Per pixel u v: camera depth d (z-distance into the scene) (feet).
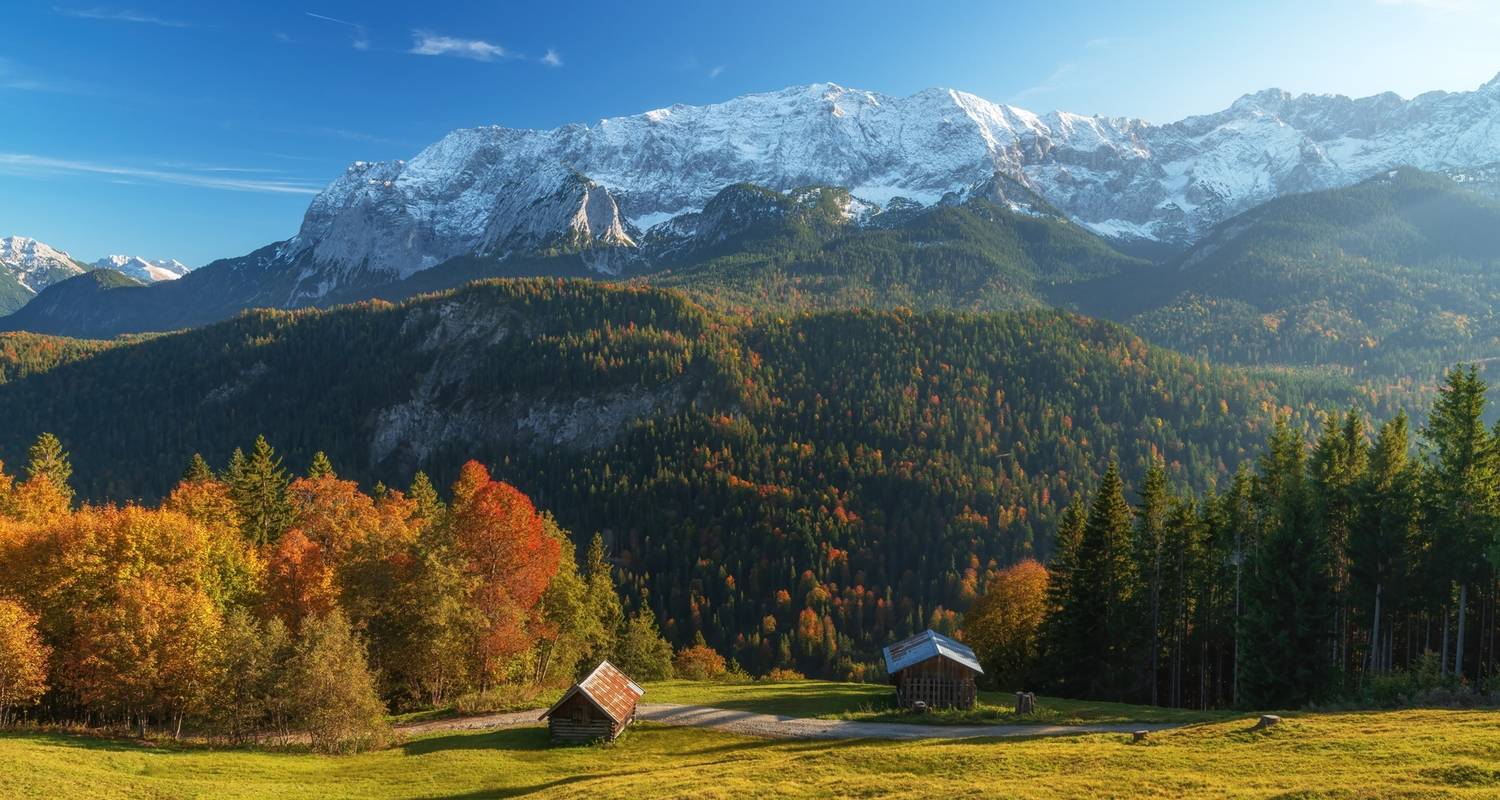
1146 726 165.07
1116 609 248.11
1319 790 92.84
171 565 209.97
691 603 621.31
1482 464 192.03
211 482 322.34
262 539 314.96
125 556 203.21
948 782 114.42
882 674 520.42
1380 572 201.36
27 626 177.78
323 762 159.43
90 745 163.53
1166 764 114.42
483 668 230.89
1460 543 189.26
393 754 165.68
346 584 223.51
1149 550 255.29
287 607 219.41
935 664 202.69
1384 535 198.80
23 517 253.65
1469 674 206.28
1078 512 282.36
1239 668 224.33
